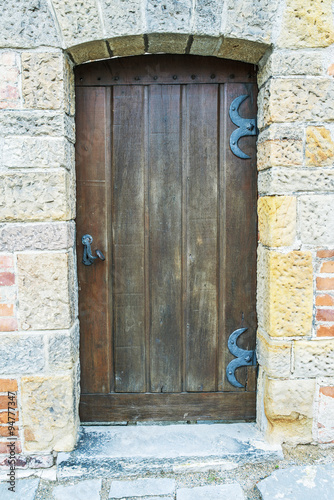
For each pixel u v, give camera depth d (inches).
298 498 64.0
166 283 81.1
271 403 74.4
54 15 65.9
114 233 79.8
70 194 72.2
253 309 82.0
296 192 70.4
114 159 78.6
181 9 66.4
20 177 67.9
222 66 77.5
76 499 66.6
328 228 71.2
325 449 75.8
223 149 79.0
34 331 70.8
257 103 77.7
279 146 69.6
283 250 71.2
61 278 70.0
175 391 83.6
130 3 66.1
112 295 81.0
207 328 82.2
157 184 79.3
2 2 65.2
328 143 69.8
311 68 68.5
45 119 67.5
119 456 73.4
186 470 71.7
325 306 72.6
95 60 75.3
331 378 74.4
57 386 71.9
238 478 70.7
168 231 80.1
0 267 69.1
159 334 82.1
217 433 79.8
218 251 80.7
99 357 82.1
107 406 83.1
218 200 79.9
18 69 66.5
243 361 82.7
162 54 77.0
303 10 67.1
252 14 67.0
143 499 66.6
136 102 77.9
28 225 68.8
